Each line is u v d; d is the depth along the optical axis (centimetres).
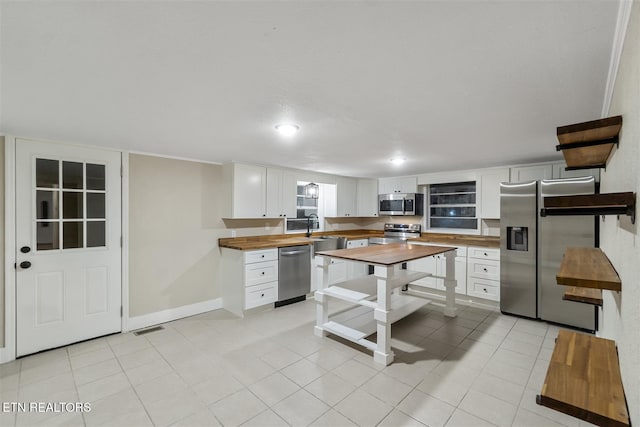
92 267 312
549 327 350
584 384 111
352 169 484
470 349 293
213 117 216
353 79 155
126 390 224
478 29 112
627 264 103
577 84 159
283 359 271
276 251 417
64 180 294
